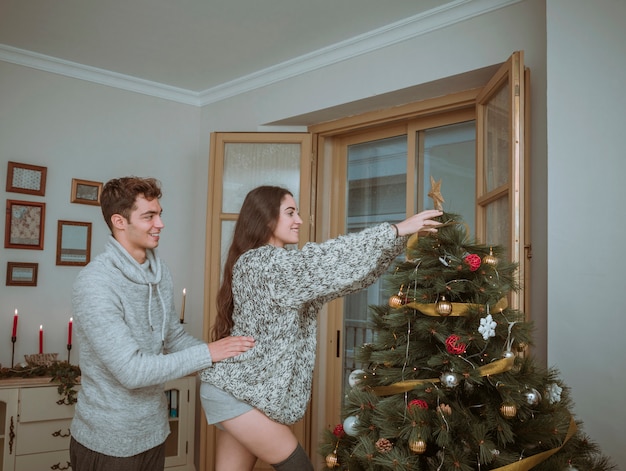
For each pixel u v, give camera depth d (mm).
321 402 3771
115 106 3955
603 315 1973
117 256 1759
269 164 3793
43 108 3650
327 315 3834
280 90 3801
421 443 1333
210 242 3777
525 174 2531
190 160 4277
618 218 1973
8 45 3457
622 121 1996
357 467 1529
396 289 1577
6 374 3154
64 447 3090
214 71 3867
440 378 1434
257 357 1721
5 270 3465
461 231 1566
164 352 2008
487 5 2775
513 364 1508
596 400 1962
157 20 3121
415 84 3064
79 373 3135
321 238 3842
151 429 1746
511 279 1572
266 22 3121
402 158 3582
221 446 1922
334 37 3305
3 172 3480
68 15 3078
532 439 1424
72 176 3746
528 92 2562
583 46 2109
